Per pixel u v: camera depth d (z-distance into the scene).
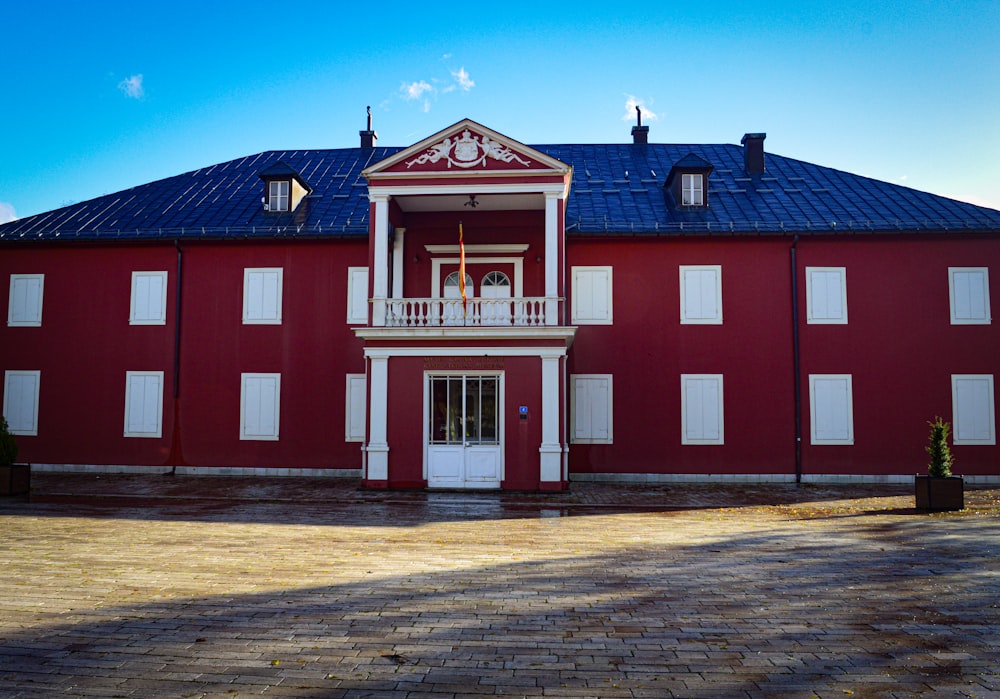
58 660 5.42
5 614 6.64
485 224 20.75
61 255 21.59
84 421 21.12
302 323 20.94
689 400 20.22
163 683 4.96
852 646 5.86
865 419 19.91
